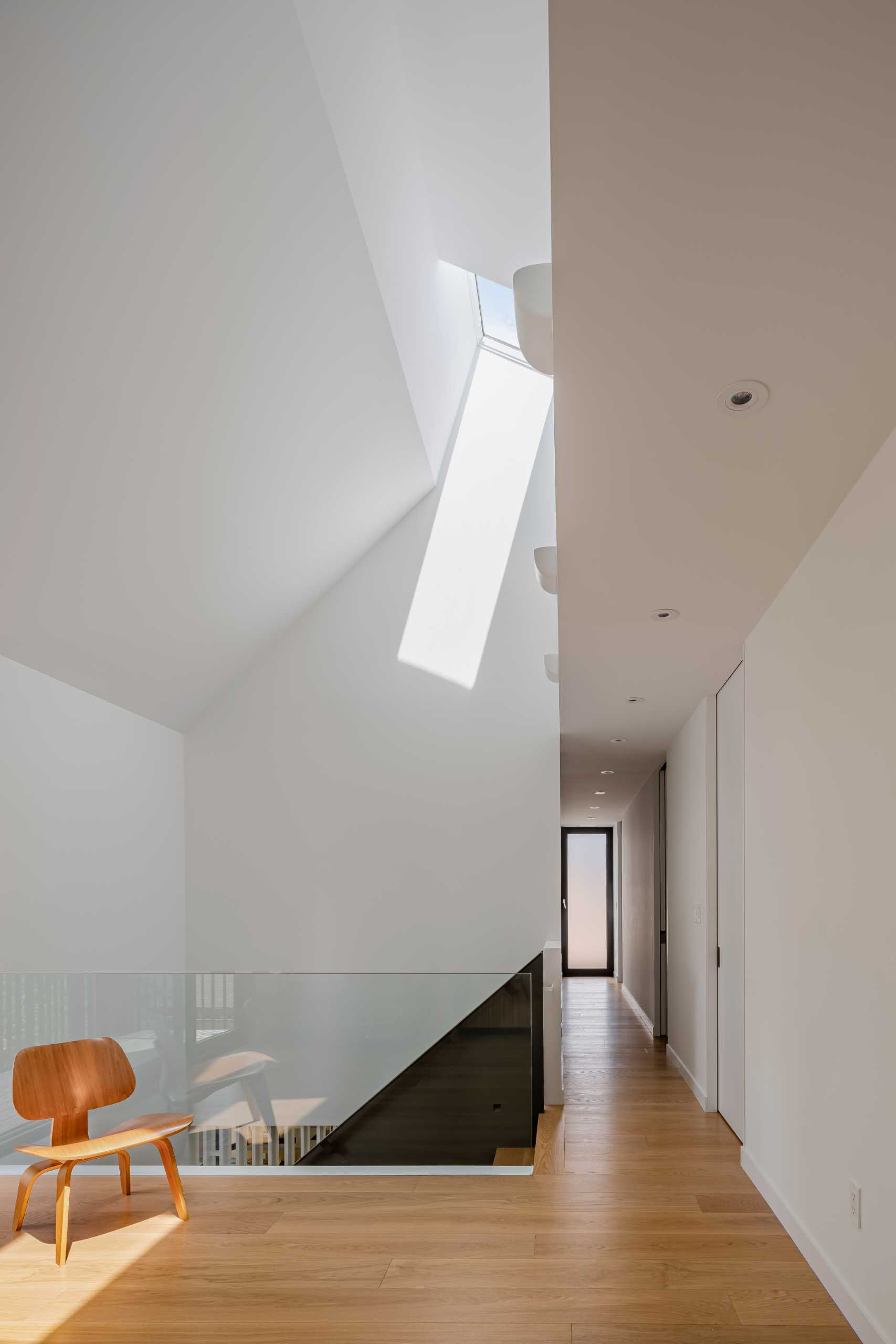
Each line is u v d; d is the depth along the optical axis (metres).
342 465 5.91
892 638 2.90
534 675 7.24
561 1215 3.95
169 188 3.41
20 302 3.46
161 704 6.73
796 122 2.05
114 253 3.50
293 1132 4.97
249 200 3.67
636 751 7.61
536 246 4.75
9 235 3.23
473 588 7.37
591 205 2.29
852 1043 3.11
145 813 7.06
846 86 1.96
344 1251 3.61
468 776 7.19
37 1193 4.34
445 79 3.79
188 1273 3.43
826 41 1.87
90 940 6.70
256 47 3.12
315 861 7.22
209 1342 2.95
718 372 2.91
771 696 4.23
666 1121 5.44
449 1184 4.39
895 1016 2.77
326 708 7.34
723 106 2.02
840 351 2.79
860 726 3.13
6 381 3.70
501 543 7.40
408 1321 3.06
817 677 3.60
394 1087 4.97
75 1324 3.07
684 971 6.64
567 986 12.07
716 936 5.75
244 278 4.00
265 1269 3.46
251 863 7.26
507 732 7.21
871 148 2.11
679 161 2.16
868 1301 2.91
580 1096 6.08
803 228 2.36
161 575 5.38
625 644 4.95
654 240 2.40
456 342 6.69
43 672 5.49
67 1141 4.01
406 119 4.24
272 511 5.73
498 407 7.55
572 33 1.87
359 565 7.45
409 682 7.31
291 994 5.04
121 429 4.25
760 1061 4.28
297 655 7.40
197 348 4.16
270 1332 3.00
